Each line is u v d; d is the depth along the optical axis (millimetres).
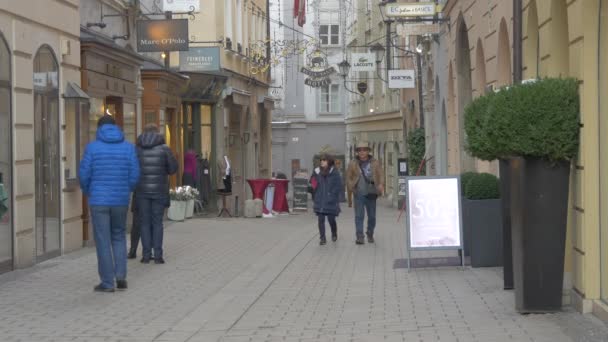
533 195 9805
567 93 9766
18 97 14141
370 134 58312
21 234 14219
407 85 35625
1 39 13508
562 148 9648
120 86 21156
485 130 9859
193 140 35906
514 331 9078
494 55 19781
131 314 10602
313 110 69438
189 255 16641
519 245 9922
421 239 14047
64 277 13438
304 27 66125
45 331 9578
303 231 22547
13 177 13898
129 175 12102
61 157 16250
